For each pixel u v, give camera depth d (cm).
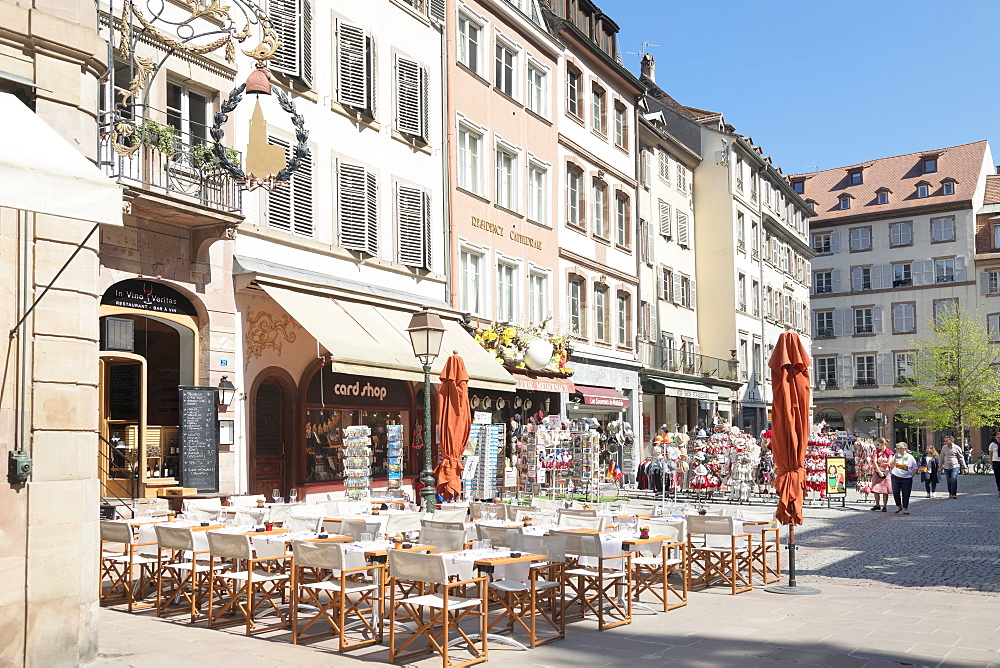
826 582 1307
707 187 4709
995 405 6269
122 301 1553
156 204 1478
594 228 3359
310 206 2008
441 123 2494
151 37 1589
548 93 3066
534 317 2930
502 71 2838
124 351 1567
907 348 7200
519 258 2834
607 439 3303
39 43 807
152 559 1124
